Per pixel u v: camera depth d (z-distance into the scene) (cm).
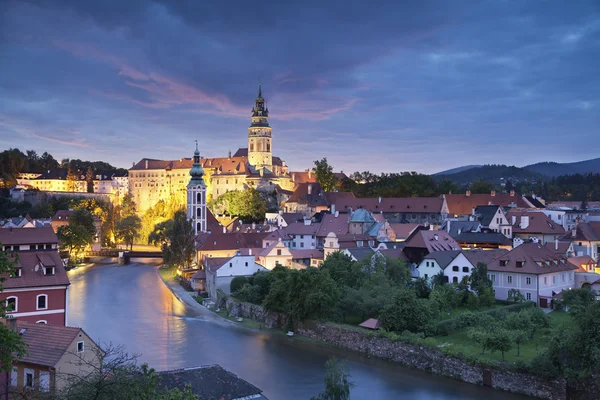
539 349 9325
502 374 8512
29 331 7000
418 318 10475
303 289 11856
